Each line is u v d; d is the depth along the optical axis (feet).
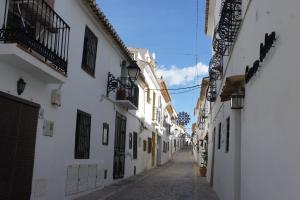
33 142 31.32
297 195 15.28
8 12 28.04
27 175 30.50
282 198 17.48
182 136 268.00
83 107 43.60
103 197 44.01
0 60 25.91
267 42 20.61
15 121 28.35
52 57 30.68
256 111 24.59
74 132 40.65
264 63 22.34
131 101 60.95
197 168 107.45
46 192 34.04
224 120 45.60
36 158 32.04
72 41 39.78
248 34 29.55
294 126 15.97
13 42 25.40
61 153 37.40
